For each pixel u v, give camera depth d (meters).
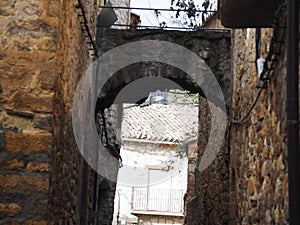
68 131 6.31
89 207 8.95
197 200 12.74
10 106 5.33
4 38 5.41
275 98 5.27
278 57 5.10
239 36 7.93
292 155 4.28
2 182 5.23
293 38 4.36
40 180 5.25
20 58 5.39
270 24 5.41
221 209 9.19
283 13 4.85
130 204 20.77
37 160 5.28
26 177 5.25
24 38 5.42
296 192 4.23
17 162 5.27
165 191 20.86
